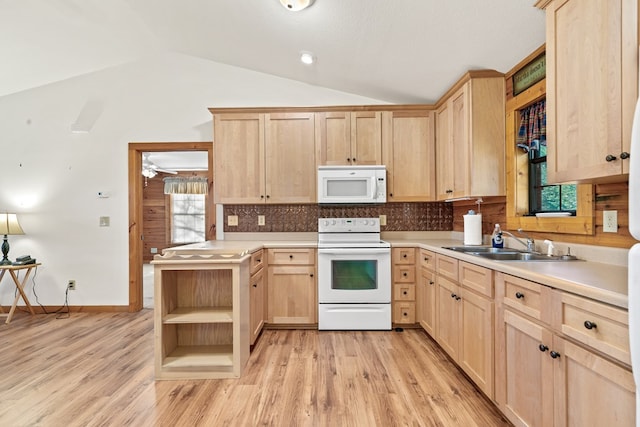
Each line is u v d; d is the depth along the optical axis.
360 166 3.19
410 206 3.61
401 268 3.09
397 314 3.08
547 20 1.59
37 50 3.10
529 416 1.43
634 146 0.85
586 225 1.76
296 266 3.11
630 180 0.85
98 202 3.70
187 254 2.27
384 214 3.61
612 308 1.02
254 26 2.67
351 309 3.06
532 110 2.32
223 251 2.29
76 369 2.31
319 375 2.21
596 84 1.31
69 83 3.68
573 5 1.43
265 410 1.82
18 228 3.49
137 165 3.75
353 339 2.85
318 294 3.08
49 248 3.70
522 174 2.44
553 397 1.28
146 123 3.69
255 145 3.33
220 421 1.72
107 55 3.44
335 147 3.32
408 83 3.12
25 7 2.57
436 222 3.60
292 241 3.43
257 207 3.62
